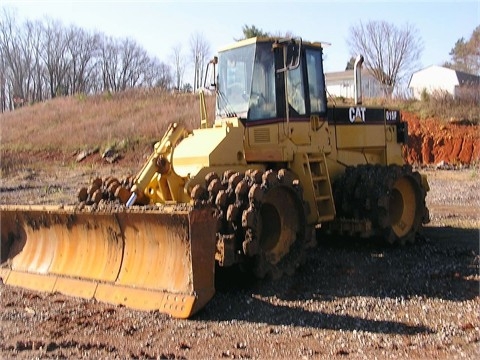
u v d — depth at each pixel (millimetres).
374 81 44281
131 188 8320
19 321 6883
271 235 8195
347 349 5953
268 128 9086
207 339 6266
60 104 39875
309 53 9742
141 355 5828
